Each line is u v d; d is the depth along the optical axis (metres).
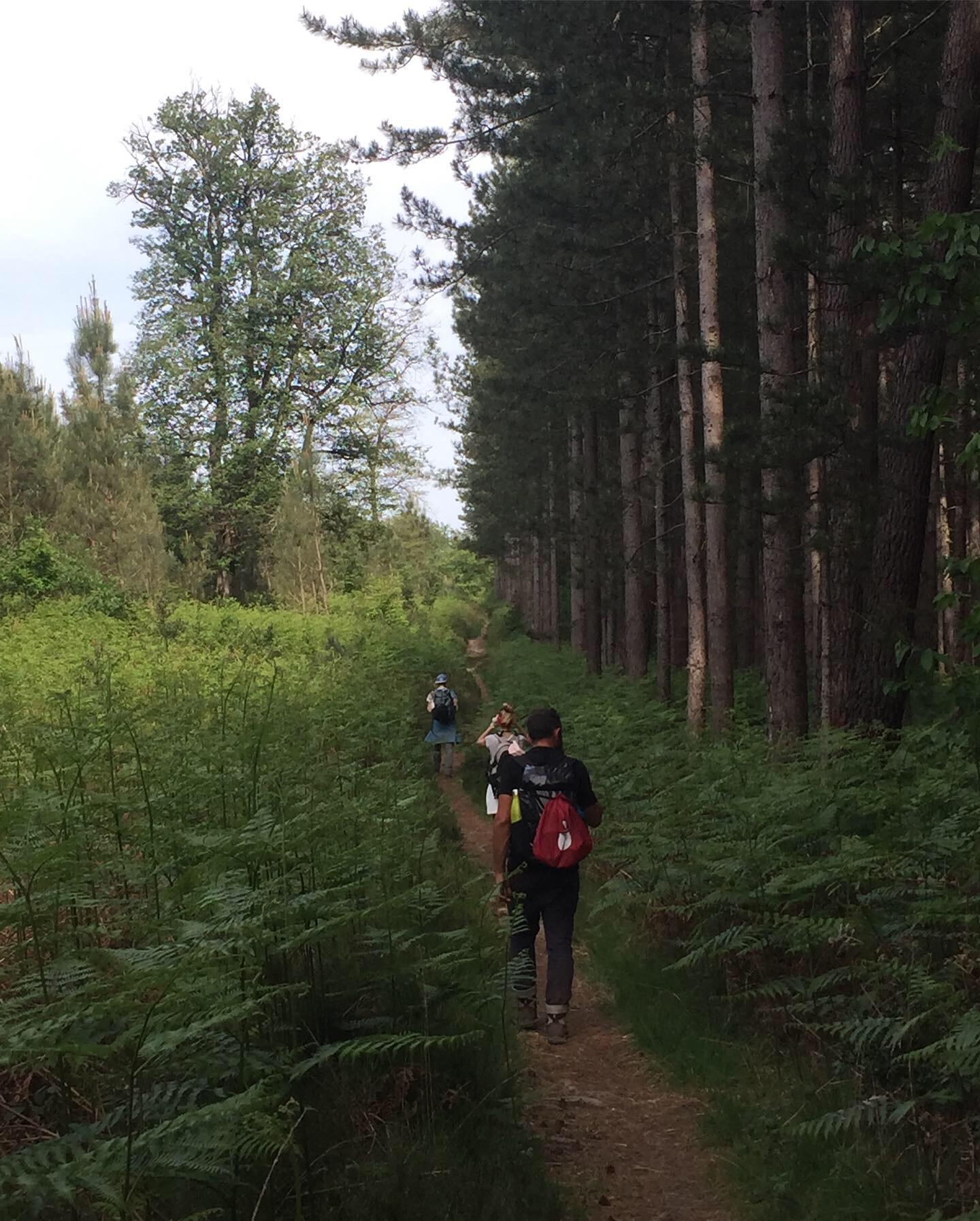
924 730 8.31
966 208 9.96
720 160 13.52
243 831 4.99
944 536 18.50
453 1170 4.09
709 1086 5.36
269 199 47.59
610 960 7.30
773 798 7.15
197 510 45.31
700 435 20.89
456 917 7.14
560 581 39.06
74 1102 4.04
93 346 41.25
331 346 48.91
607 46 15.39
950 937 5.23
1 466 29.50
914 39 14.45
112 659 13.83
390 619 34.59
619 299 18.09
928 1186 4.00
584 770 6.46
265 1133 3.21
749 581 22.19
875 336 10.46
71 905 4.89
